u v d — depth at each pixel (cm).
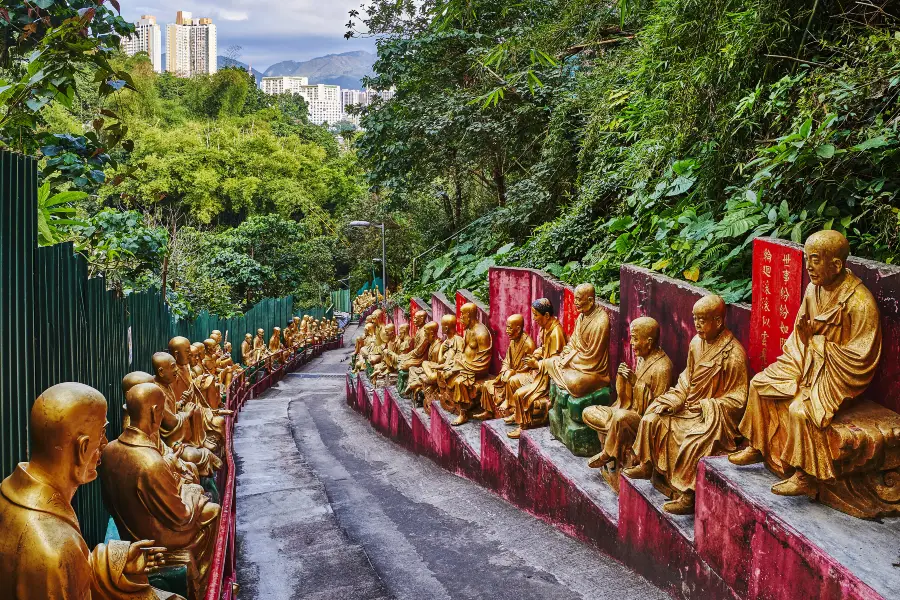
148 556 380
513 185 1620
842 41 753
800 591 429
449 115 1698
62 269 509
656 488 603
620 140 1222
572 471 746
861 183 630
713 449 551
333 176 6119
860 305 451
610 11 1380
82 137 720
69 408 255
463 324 1146
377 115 1964
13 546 243
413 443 1325
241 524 827
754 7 767
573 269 1109
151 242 1330
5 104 607
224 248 3931
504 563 671
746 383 561
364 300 5438
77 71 627
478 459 983
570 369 797
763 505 467
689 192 914
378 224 3822
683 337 650
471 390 1108
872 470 450
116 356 717
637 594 576
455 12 761
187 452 585
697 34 852
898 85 632
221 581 472
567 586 604
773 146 699
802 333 473
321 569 670
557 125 1462
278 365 2836
